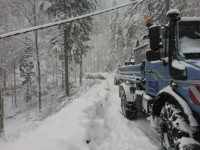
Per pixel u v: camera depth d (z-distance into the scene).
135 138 6.30
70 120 6.00
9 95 42.47
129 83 9.09
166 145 4.88
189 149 4.07
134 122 7.95
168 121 4.75
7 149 5.06
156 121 5.51
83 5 21.73
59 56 24.98
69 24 21.39
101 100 10.75
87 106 7.50
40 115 16.77
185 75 4.49
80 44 24.23
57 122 6.14
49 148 4.43
